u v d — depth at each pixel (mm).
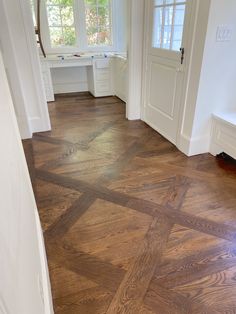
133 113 3504
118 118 3602
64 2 4148
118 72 4363
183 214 1761
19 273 464
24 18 2590
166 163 2406
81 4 4227
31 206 1153
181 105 2494
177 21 2350
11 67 2635
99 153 2617
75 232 1620
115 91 4723
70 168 2346
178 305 1192
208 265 1387
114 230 1633
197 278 1317
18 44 2678
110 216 1751
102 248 1502
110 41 4680
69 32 4402
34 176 2225
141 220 1713
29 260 672
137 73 3244
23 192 881
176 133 2686
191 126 2400
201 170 2281
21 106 2820
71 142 2875
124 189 2037
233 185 2066
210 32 1984
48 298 1001
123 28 4594
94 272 1357
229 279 1312
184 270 1361
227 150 2326
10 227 460
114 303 1206
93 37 4570
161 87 2842
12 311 348
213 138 2465
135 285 1287
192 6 2070
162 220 1710
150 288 1271
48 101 4430
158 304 1198
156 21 2711
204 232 1605
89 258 1439
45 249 1493
